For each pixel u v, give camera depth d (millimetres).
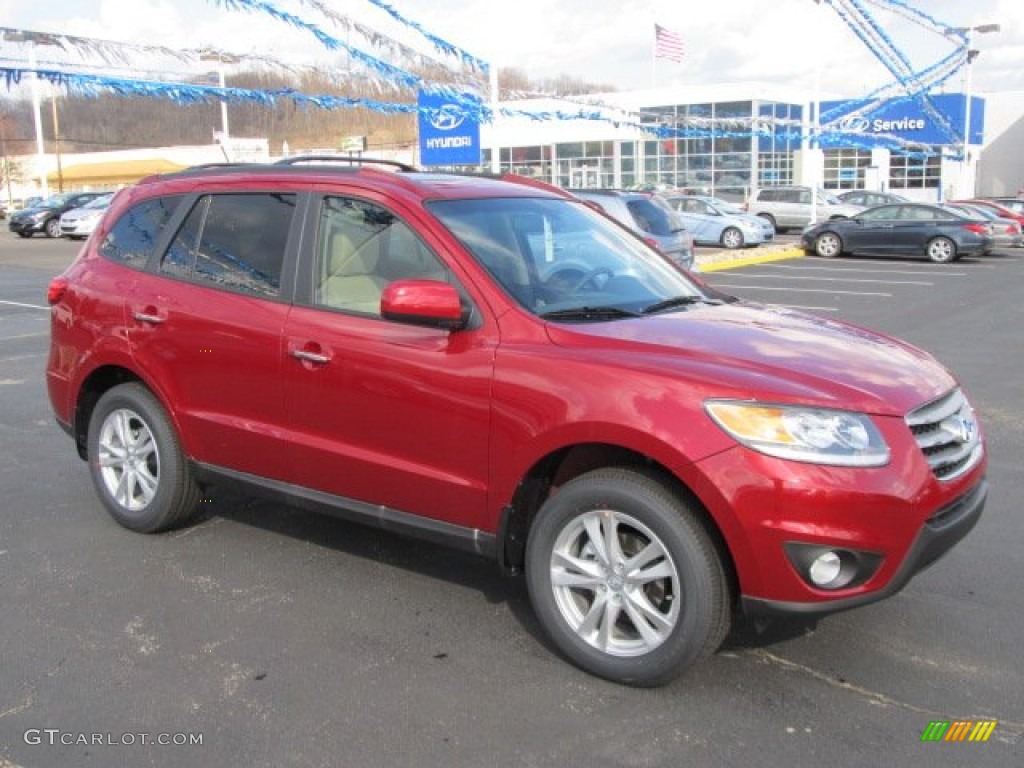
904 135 37938
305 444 4352
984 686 3586
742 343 3717
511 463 3717
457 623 4125
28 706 3473
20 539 5109
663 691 3557
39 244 30844
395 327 4070
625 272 4562
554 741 3244
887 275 20031
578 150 45062
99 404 5242
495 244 4168
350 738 3270
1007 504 5609
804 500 3201
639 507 3436
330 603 4324
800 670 3707
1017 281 18484
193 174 5141
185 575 4637
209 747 3223
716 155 42000
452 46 13117
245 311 4551
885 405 3359
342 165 4926
